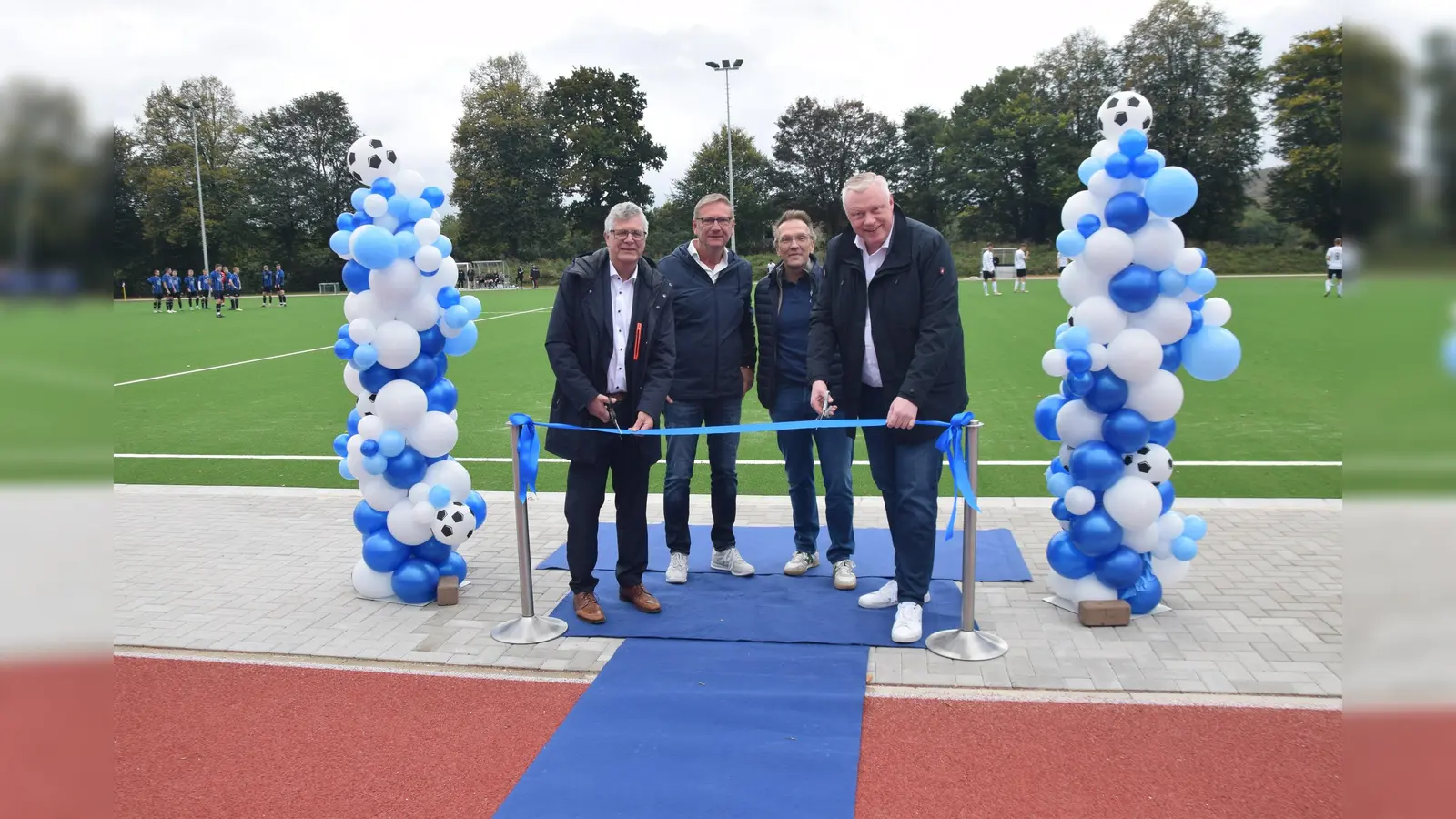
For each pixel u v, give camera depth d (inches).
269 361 673.0
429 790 123.9
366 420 188.2
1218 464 303.1
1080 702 143.9
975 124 2630.4
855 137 3073.3
